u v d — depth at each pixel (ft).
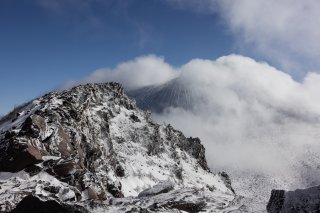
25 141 261.65
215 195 271.90
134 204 228.63
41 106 342.23
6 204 194.59
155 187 283.59
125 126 558.15
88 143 353.72
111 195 346.13
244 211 222.07
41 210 165.68
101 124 429.79
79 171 271.69
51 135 286.66
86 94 411.75
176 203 234.17
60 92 402.93
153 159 540.93
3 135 293.43
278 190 181.37
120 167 434.71
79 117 353.72
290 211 168.35
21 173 252.01
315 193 167.53
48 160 266.57
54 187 232.53
